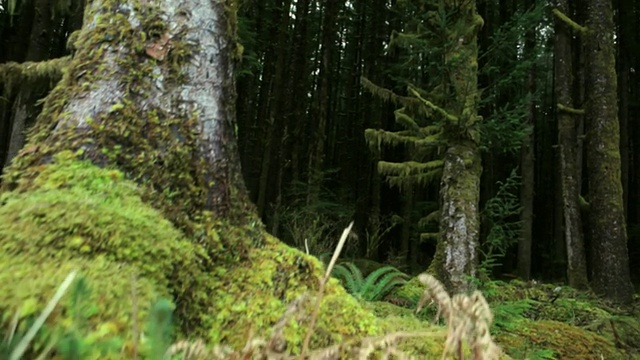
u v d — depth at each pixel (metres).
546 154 21.23
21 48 9.77
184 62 1.98
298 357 0.98
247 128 16.81
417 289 4.59
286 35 15.95
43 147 1.68
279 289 1.71
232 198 1.96
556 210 14.10
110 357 0.90
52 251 1.15
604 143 8.08
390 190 18.28
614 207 7.82
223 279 1.67
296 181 13.80
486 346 0.97
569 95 9.33
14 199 1.39
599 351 4.07
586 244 11.62
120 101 1.79
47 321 0.88
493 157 14.99
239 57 2.33
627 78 15.73
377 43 16.12
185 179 1.79
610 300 7.41
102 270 1.13
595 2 8.54
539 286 6.96
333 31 15.54
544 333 4.14
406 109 7.24
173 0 2.06
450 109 5.91
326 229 9.86
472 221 5.59
